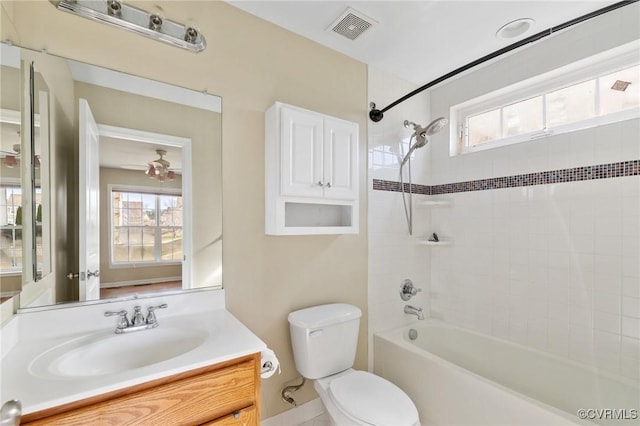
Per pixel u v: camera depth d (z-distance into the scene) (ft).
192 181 4.87
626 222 5.19
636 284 5.08
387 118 7.52
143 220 4.48
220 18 5.14
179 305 4.66
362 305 6.95
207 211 4.99
